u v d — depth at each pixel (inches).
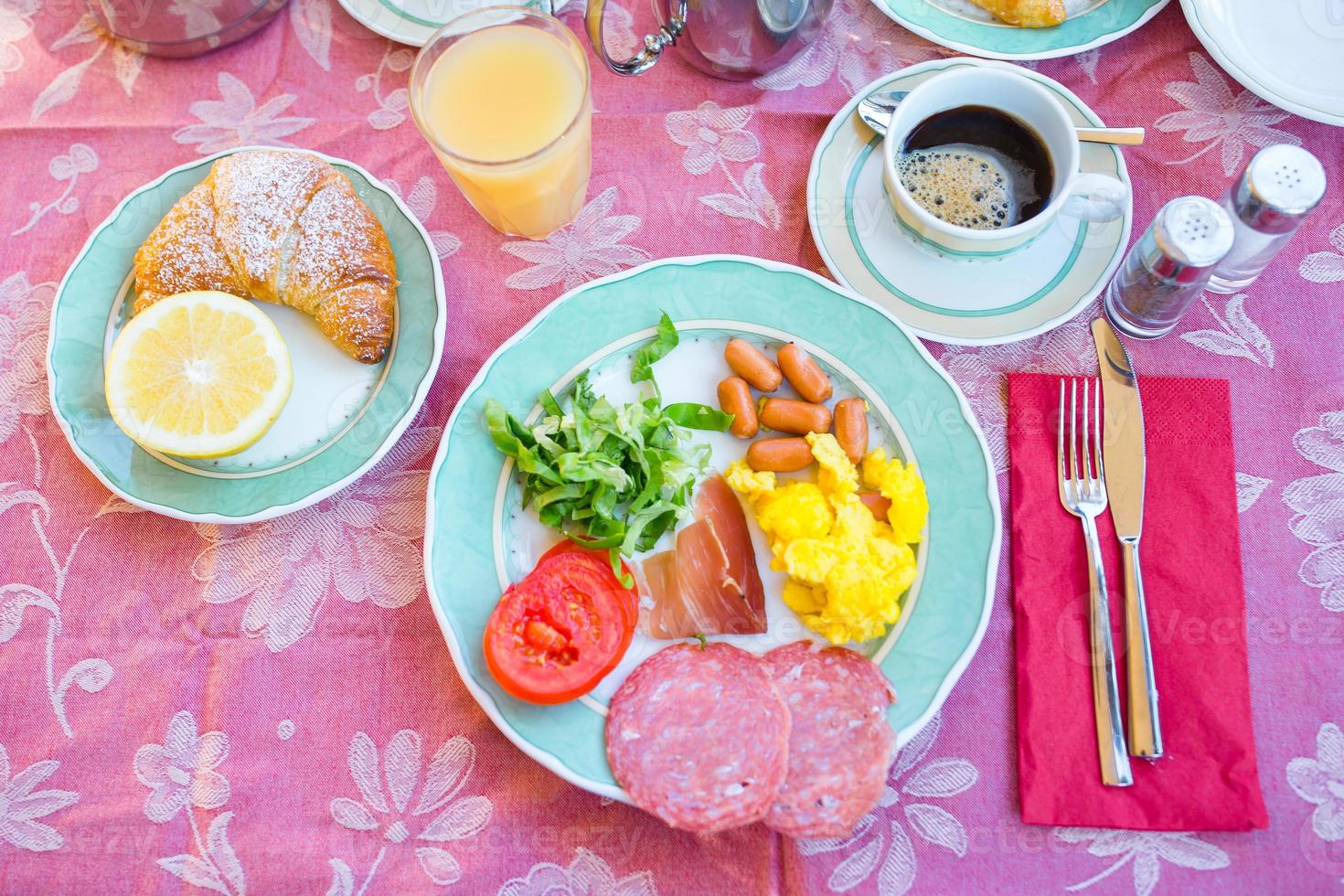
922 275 24.9
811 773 22.1
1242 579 23.1
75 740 23.9
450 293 25.9
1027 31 26.0
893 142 23.9
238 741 23.7
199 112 27.2
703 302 24.5
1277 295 24.8
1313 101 24.6
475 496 23.7
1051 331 24.8
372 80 27.2
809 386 23.8
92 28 27.7
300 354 25.2
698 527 23.5
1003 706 23.2
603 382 24.6
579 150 24.2
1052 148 24.0
